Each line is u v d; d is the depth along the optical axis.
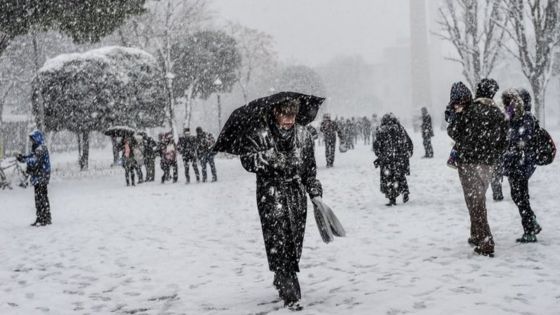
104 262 7.21
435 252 6.43
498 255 5.93
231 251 7.54
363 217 9.47
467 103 6.01
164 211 12.33
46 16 19.17
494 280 4.93
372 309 4.31
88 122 29.17
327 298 4.79
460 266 5.57
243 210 11.64
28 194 18.53
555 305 4.14
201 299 5.19
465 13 27.00
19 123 58.16
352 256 6.66
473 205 6.02
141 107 30.70
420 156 21.75
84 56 29.14
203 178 18.86
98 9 19.53
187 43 46.38
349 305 4.48
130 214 12.13
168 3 40.00
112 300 5.38
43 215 11.02
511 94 6.40
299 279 5.74
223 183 18.06
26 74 51.88
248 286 5.61
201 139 18.77
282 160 4.60
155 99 31.41
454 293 4.59
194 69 45.75
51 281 6.27
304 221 4.74
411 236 7.57
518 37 24.92
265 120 4.59
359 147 34.06
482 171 5.98
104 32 20.55
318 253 6.99
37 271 6.85
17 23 19.05
